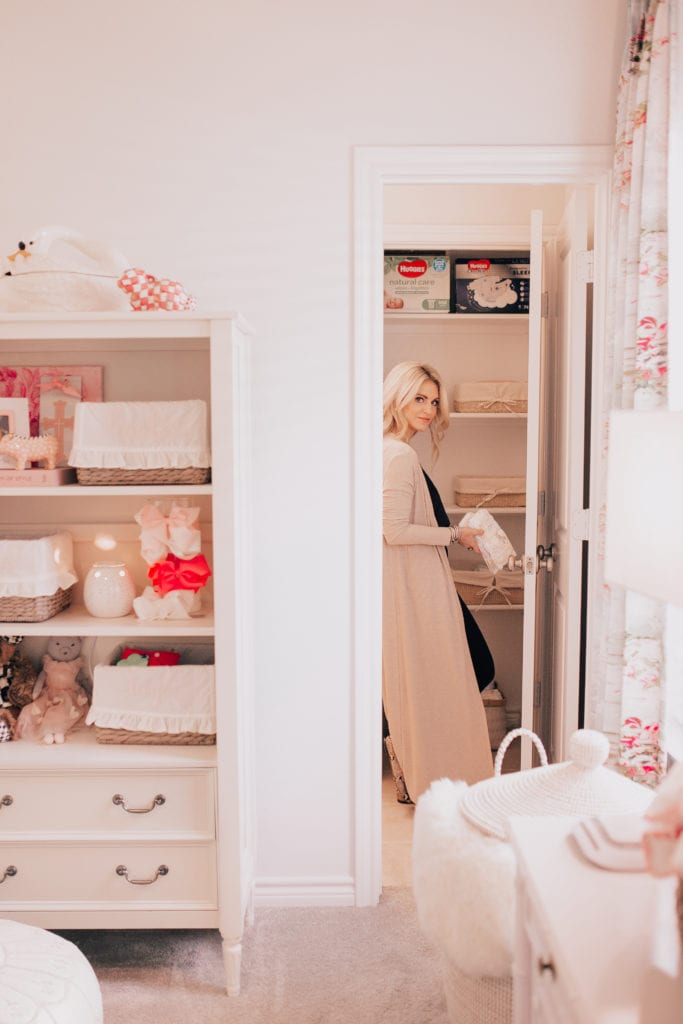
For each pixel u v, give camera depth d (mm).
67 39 2137
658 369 2014
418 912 1604
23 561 1949
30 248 1921
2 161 2160
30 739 2039
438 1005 1899
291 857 2324
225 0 2127
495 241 3225
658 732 2080
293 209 2176
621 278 2125
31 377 2209
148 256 2188
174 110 2154
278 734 2297
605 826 1126
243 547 2047
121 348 2207
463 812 1541
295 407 2219
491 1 2123
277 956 2084
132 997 1925
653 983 819
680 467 1064
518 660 3648
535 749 3193
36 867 1953
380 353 2211
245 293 2193
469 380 3549
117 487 1894
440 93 2145
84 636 2270
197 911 1950
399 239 3227
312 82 2145
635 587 1199
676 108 1930
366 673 2279
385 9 2127
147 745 2002
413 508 2984
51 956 1468
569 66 2143
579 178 2203
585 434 2625
